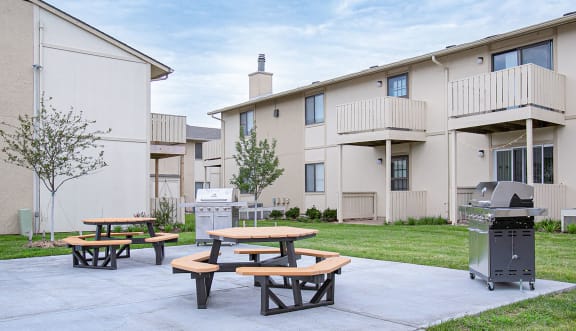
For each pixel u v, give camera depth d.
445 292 5.83
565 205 13.52
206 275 5.31
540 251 9.17
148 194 17.06
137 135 16.92
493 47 15.34
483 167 15.59
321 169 21.73
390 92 18.77
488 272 5.90
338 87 20.86
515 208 5.84
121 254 9.82
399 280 6.62
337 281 6.57
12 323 4.62
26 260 9.12
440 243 10.98
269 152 20.77
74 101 15.64
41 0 15.02
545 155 14.16
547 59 14.16
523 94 12.83
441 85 16.91
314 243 11.23
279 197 24.05
